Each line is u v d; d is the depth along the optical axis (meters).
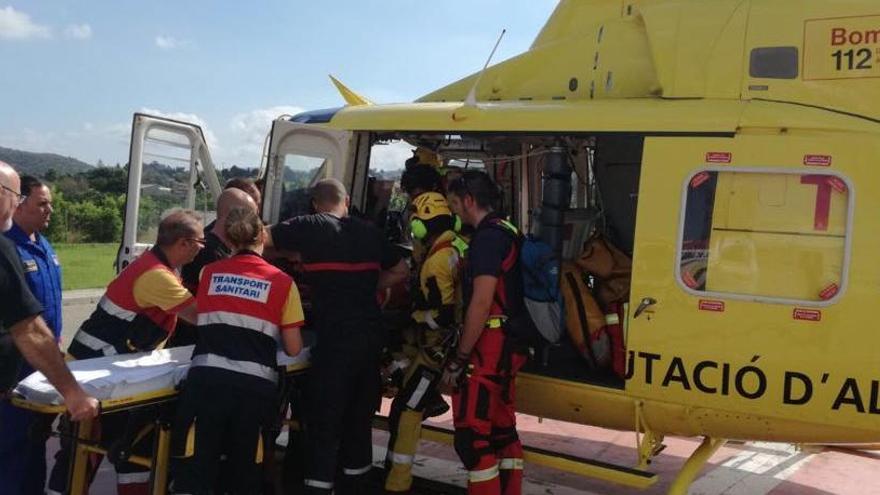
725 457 5.47
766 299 3.30
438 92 4.95
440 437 4.17
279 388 3.61
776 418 3.36
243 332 3.38
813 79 3.52
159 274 3.67
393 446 4.18
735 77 3.64
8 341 3.61
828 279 3.23
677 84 3.75
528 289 3.97
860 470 5.21
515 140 4.64
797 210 3.30
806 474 5.12
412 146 4.82
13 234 3.88
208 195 6.24
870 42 3.44
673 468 5.22
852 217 3.21
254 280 3.43
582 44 4.37
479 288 3.57
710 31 3.78
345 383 3.79
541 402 4.01
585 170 5.07
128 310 3.75
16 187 3.12
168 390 3.43
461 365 3.66
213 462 3.35
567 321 4.11
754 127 3.41
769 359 3.29
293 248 3.83
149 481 3.54
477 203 3.76
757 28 3.68
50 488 3.83
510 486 3.93
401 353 4.27
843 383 3.20
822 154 3.28
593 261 4.26
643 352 3.51
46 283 4.03
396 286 4.32
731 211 3.39
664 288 3.47
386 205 4.98
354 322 3.79
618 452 5.48
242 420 3.36
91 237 27.88
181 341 4.51
